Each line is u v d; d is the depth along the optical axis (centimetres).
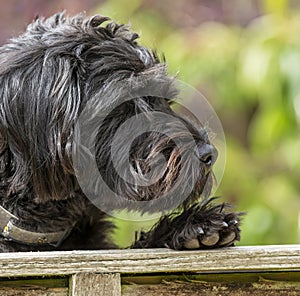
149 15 1044
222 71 955
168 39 984
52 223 519
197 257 412
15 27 886
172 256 411
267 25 899
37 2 1017
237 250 416
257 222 918
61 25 542
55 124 485
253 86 866
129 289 411
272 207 930
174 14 1069
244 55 910
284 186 947
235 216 455
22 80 492
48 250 525
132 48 530
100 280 402
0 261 393
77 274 399
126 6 1014
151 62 529
